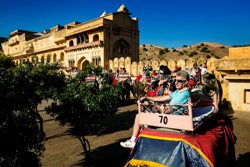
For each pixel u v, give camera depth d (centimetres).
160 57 8262
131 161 418
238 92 1341
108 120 1330
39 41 5822
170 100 497
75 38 4409
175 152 391
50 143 994
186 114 419
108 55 3822
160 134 420
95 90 749
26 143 463
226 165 444
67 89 750
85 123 741
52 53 5222
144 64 2636
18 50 7069
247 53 1287
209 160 378
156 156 401
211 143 411
